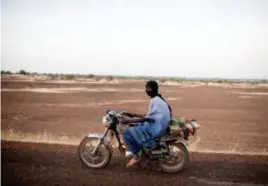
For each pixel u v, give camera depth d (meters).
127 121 5.97
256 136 10.78
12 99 22.53
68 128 11.89
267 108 20.31
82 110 17.77
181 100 25.38
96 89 39.00
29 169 5.91
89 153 6.20
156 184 5.30
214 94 33.97
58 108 18.47
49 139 9.03
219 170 6.07
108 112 6.25
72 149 7.45
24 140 8.70
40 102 21.48
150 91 6.09
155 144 5.93
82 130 11.48
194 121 6.20
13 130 10.83
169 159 5.95
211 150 8.13
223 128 12.46
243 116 16.41
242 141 9.79
